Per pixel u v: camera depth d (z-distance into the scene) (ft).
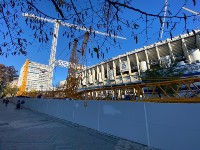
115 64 173.58
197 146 18.01
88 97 59.26
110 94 52.01
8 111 84.23
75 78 101.65
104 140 28.55
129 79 152.56
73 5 8.12
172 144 20.71
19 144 25.45
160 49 135.23
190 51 116.88
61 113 57.11
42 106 80.53
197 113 18.43
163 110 22.45
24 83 193.36
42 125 44.32
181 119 20.01
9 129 37.50
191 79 29.35
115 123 31.12
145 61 152.87
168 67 87.35
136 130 26.37
